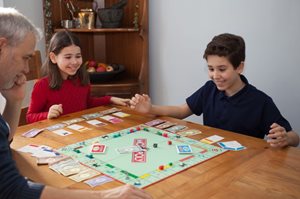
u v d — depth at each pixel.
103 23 2.49
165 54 2.58
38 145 1.23
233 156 1.11
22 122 2.12
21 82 1.26
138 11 2.54
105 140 1.27
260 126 1.51
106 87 2.46
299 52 1.98
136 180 0.95
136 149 1.17
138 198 0.78
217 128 1.50
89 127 1.43
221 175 0.98
